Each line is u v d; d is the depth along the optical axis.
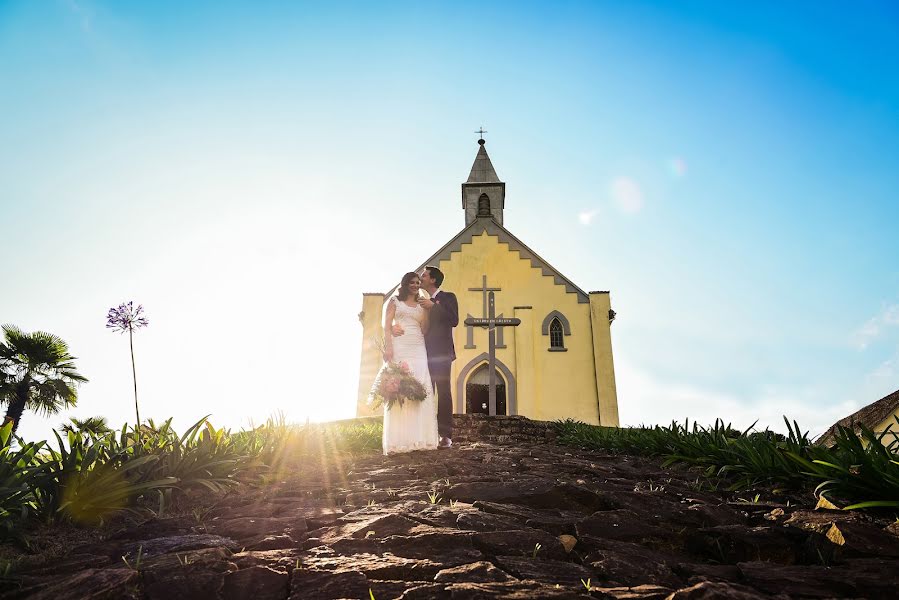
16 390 14.11
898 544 2.54
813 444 4.59
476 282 23.17
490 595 1.98
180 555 2.46
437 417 6.88
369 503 3.72
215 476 4.46
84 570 2.38
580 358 21.84
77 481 3.31
